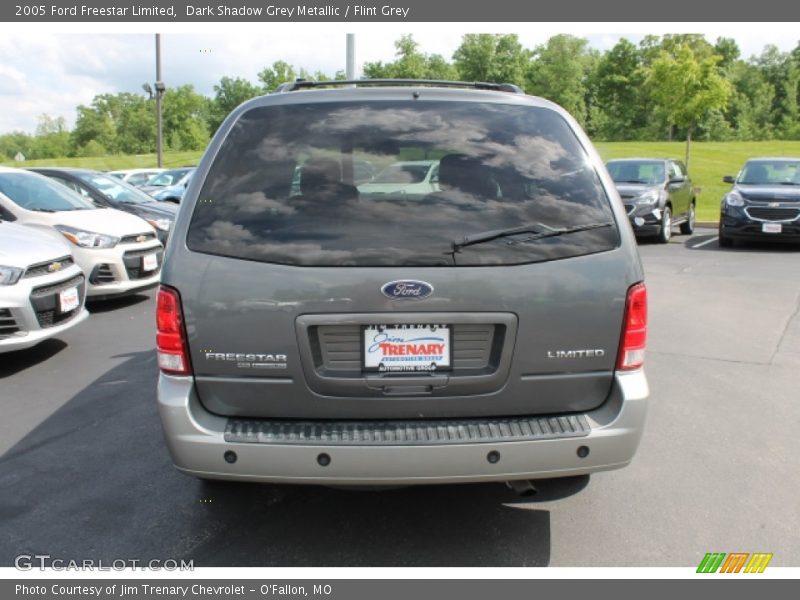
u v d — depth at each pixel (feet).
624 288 9.21
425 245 8.95
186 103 288.30
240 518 11.43
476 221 9.09
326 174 9.34
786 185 45.85
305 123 9.75
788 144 200.23
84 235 27.09
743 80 342.44
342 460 8.76
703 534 10.86
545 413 9.38
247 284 8.89
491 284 8.95
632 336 9.30
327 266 8.89
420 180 9.34
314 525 11.19
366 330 8.99
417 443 8.80
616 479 12.71
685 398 17.04
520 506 11.75
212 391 9.16
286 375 9.02
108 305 29.12
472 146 9.59
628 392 9.25
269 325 8.91
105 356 21.21
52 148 395.55
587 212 9.35
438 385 9.11
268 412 9.19
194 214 9.22
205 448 8.89
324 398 9.09
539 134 9.86
